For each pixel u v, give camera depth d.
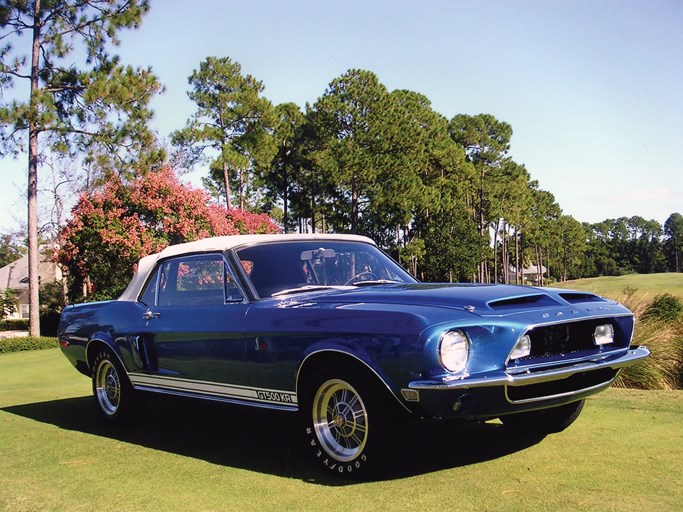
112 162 24.41
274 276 4.93
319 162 50.66
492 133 75.44
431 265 60.28
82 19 25.78
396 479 4.00
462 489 3.74
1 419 6.68
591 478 3.84
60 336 6.90
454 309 3.88
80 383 10.28
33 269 24.77
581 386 4.10
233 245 5.15
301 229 65.06
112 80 24.88
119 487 4.14
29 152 24.88
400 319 3.81
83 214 24.16
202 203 25.36
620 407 5.83
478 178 72.12
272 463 4.55
